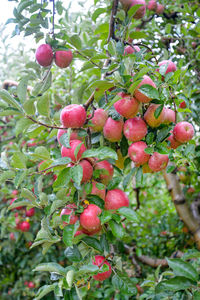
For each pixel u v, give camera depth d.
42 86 0.89
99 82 0.70
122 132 0.81
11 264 2.12
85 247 0.72
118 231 0.65
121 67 0.69
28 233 1.75
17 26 0.86
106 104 0.78
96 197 0.69
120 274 0.75
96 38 0.99
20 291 2.02
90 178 0.70
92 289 1.68
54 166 0.67
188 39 1.36
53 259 1.90
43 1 0.85
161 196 2.49
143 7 1.09
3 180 0.76
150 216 2.14
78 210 0.65
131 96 0.69
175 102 0.85
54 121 0.79
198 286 0.63
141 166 0.78
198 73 1.35
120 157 0.88
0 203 1.87
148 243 1.74
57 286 0.62
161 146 0.72
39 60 0.83
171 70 0.87
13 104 0.71
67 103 1.08
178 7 1.38
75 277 0.62
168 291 0.72
